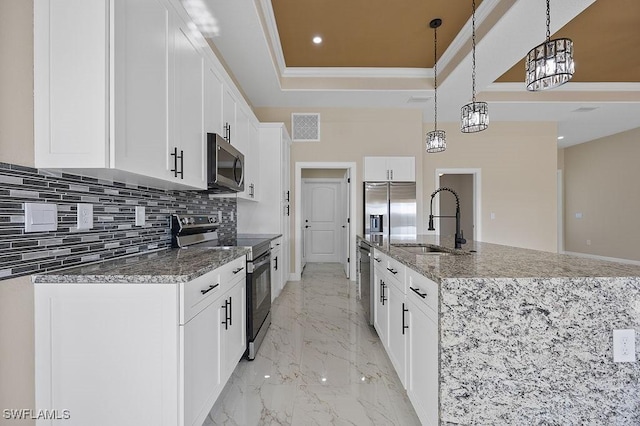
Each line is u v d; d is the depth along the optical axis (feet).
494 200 19.01
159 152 5.05
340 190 23.56
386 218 15.99
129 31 4.25
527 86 6.73
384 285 7.52
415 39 11.61
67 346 4.00
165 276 4.00
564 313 3.87
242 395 6.20
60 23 3.91
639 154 19.63
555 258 5.54
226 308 5.77
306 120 16.46
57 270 4.34
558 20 8.80
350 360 7.64
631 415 3.85
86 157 3.92
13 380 3.76
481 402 3.88
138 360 4.00
